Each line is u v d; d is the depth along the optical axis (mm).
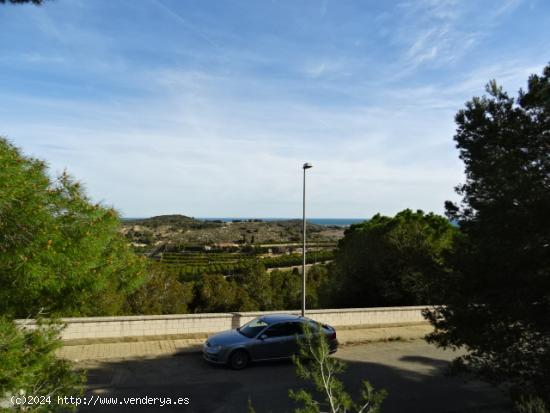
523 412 6469
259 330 12141
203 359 12344
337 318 16812
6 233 4191
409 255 10773
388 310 17703
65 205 5012
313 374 4980
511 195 8367
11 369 4242
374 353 13938
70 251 4664
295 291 39969
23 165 4828
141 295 21969
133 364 11680
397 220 24094
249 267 40656
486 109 9688
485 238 8844
